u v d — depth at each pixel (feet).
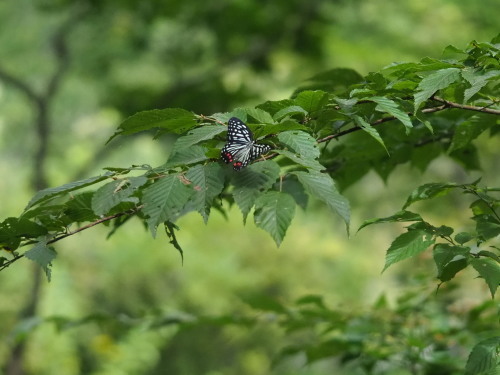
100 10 38.14
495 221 9.09
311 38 37.96
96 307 47.16
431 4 41.52
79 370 43.11
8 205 47.29
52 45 40.83
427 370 13.76
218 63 38.11
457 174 45.83
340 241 56.95
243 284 51.03
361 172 12.87
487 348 9.04
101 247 47.96
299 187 11.30
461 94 9.61
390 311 14.62
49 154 48.52
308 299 14.12
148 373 54.13
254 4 37.19
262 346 55.01
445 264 8.19
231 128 8.16
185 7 37.42
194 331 54.39
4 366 38.50
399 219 8.71
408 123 8.46
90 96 48.42
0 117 49.52
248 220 52.75
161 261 48.91
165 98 36.96
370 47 41.01
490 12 41.81
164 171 8.39
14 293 40.14
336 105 8.96
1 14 42.14
